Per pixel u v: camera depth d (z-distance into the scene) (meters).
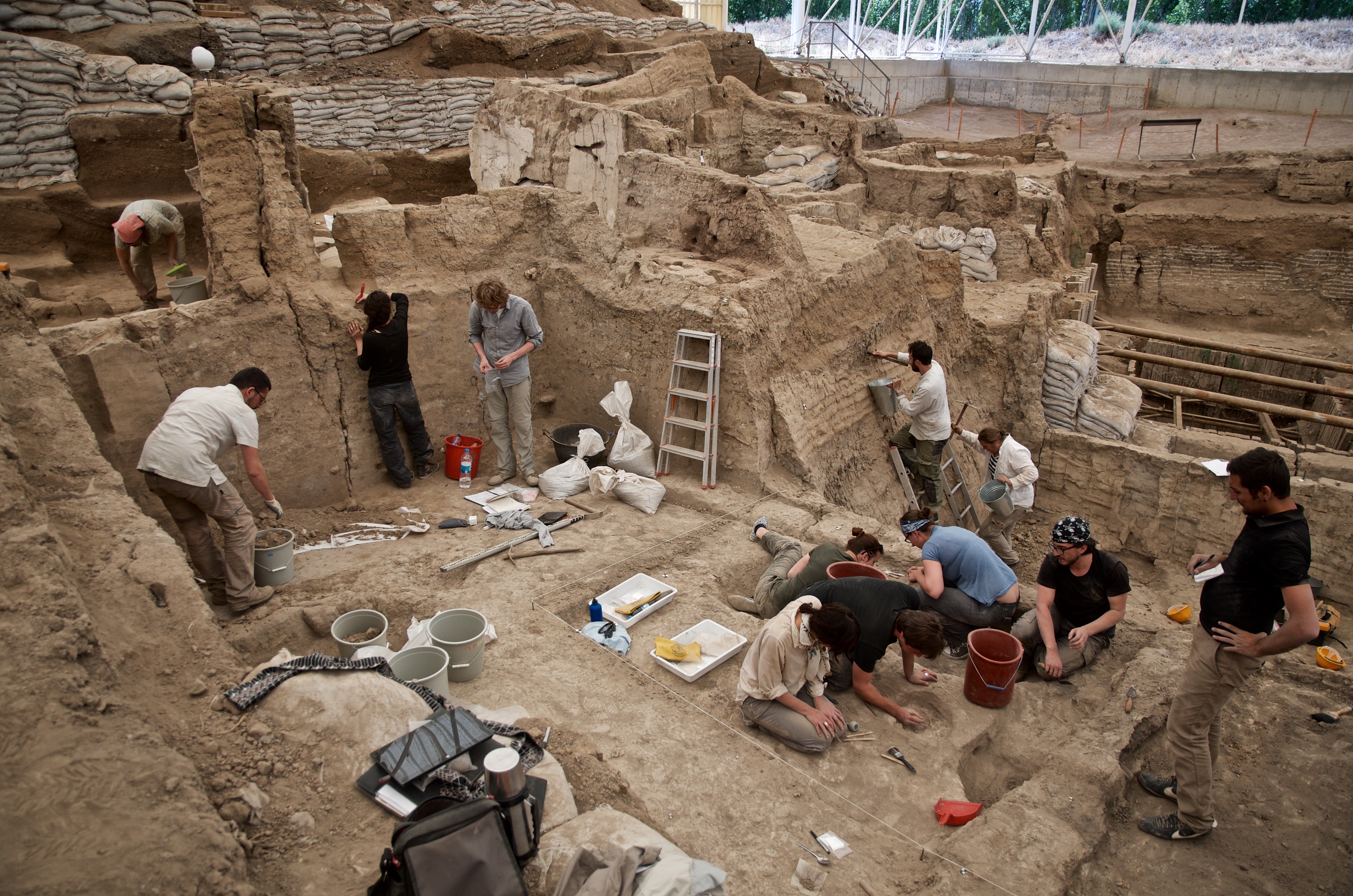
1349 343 17.09
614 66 18.30
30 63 9.41
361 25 15.13
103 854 2.68
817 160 16.09
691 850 3.60
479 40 16.14
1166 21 31.92
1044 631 5.30
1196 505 9.88
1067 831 3.96
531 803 3.18
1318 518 9.34
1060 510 11.13
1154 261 19.80
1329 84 25.12
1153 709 4.87
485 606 5.46
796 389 7.84
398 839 2.84
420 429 7.34
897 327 9.84
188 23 11.90
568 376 8.57
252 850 3.12
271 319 6.60
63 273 9.35
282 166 6.99
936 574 5.57
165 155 10.47
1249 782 4.61
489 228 8.10
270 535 5.91
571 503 7.14
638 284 7.87
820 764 4.35
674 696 4.68
